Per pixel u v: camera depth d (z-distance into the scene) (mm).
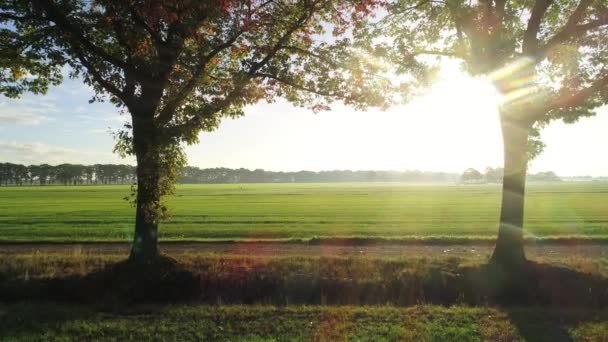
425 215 44375
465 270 13539
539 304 11945
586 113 14164
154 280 12625
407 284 12727
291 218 40969
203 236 26641
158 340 8609
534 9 13562
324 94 14375
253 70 13805
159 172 12781
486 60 13359
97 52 12766
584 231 28453
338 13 14164
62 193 105125
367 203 66750
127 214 45438
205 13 12148
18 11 12766
